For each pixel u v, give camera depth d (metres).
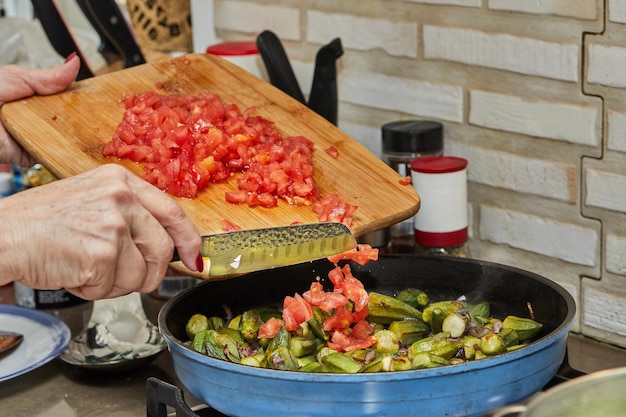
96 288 1.04
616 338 1.41
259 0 1.86
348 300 1.25
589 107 1.36
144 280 1.08
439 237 1.46
